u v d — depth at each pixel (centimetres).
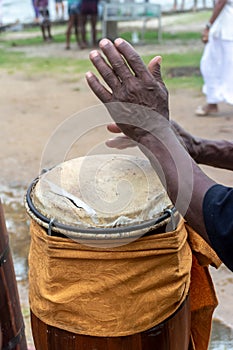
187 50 1042
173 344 155
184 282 151
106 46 137
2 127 608
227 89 586
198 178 133
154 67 143
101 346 150
